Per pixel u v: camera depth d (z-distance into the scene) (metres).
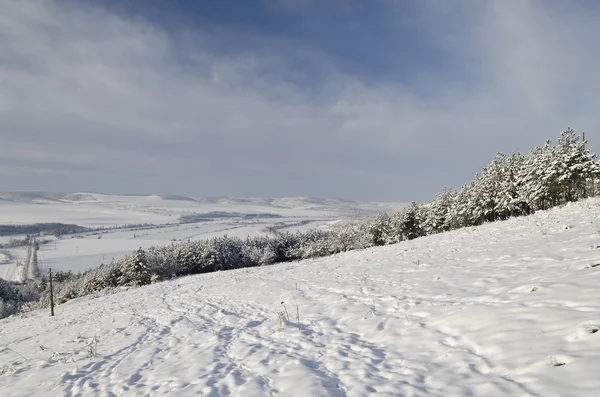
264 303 14.20
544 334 5.43
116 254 152.50
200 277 41.47
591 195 29.84
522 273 9.67
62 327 18.64
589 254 9.90
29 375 9.12
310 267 25.56
